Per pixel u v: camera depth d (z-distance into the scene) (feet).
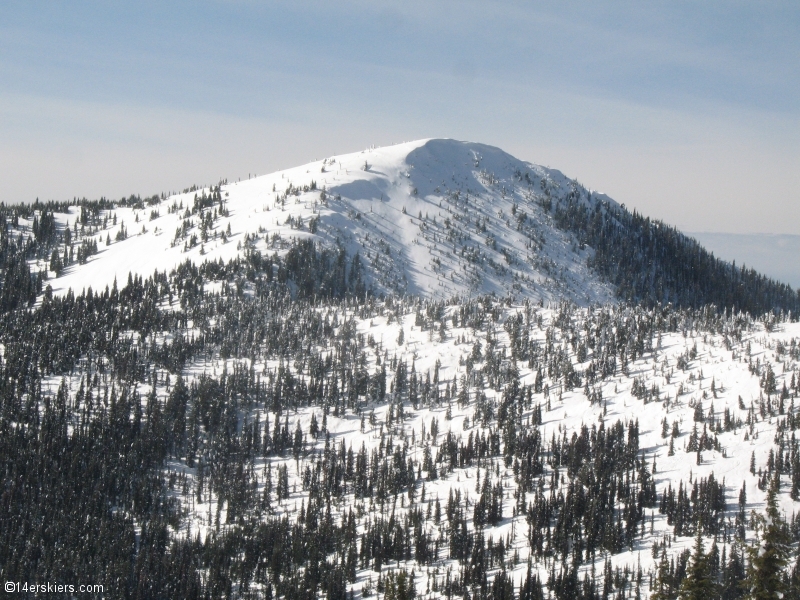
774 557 258.16
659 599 313.12
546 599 611.47
